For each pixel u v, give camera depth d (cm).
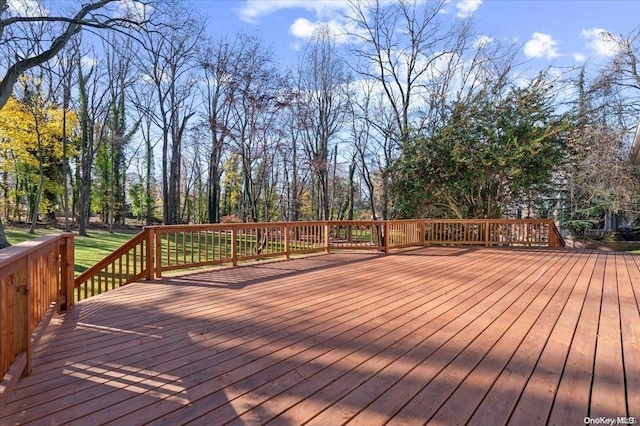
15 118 1577
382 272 641
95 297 465
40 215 2275
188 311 401
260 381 238
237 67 1619
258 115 1628
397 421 192
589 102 1341
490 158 1232
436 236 1119
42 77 1616
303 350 290
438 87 1559
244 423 191
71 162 2256
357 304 428
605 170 1278
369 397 217
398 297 461
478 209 1356
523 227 1110
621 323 360
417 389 227
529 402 212
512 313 392
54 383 235
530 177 1224
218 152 2138
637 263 762
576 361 270
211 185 2364
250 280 570
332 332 332
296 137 2045
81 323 360
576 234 1634
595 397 219
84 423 190
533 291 497
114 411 202
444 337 318
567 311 400
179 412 201
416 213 1404
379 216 2359
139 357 277
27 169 1959
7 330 222
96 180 2386
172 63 1848
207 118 1745
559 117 1237
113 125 2205
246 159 1600
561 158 1261
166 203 2008
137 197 2752
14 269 226
